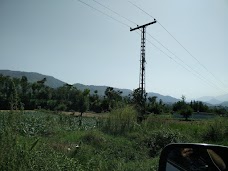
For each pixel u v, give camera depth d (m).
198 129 21.91
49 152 8.48
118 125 19.73
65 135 17.66
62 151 10.77
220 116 23.38
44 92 98.56
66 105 83.38
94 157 10.51
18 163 6.27
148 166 9.69
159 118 23.75
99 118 21.03
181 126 23.12
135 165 9.95
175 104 100.50
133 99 35.12
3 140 6.38
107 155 11.43
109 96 65.19
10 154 6.31
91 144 13.92
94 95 98.94
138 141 15.17
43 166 6.98
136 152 12.77
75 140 14.85
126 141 15.28
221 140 18.95
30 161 6.72
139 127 19.80
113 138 16.25
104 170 9.29
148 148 14.14
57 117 30.89
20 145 7.06
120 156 11.82
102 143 14.09
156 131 15.98
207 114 74.94
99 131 17.98
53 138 15.05
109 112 21.09
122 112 20.34
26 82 95.44
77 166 8.45
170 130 16.53
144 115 24.70
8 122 6.78
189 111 75.88
